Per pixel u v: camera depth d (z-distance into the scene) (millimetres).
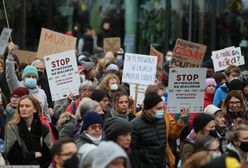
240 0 32906
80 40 33875
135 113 19906
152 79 21344
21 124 16141
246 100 20547
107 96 19219
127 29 34656
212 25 33125
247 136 16062
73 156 13773
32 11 35312
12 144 16094
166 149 17750
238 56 25047
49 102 22156
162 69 23859
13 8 34938
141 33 34531
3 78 21125
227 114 18906
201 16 33375
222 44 33125
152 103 16641
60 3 35312
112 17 34812
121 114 17922
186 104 18734
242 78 22125
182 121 18266
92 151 14062
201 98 18844
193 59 23953
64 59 20422
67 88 20453
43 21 35375
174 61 24000
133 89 21734
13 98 18156
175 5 33875
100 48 34312
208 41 33281
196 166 12016
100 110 16719
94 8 35219
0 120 18219
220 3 33094
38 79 21891
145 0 34438
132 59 21484
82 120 16438
